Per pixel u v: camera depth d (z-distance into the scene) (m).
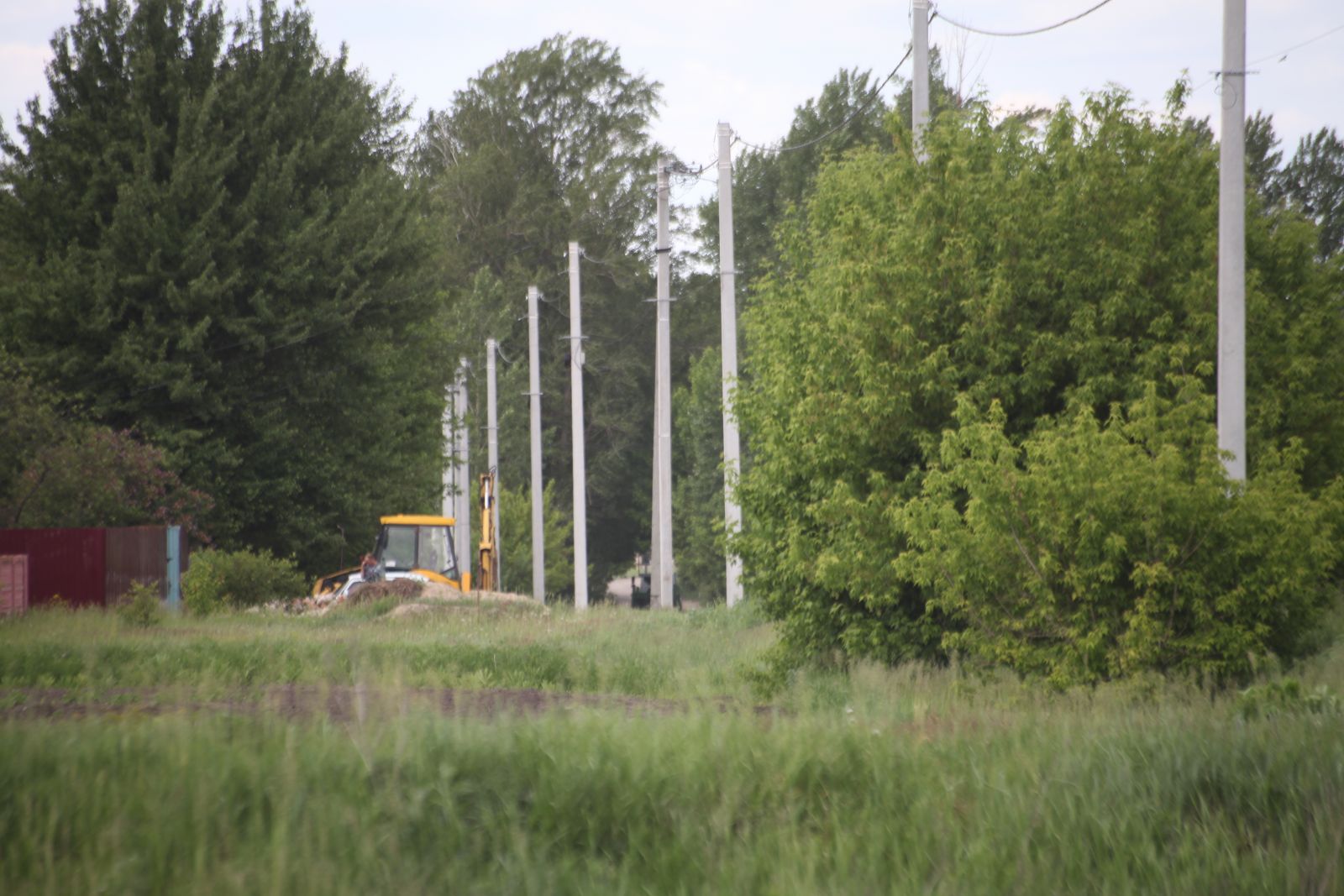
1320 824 27.16
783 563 66.88
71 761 29.17
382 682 51.31
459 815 26.98
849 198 72.75
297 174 147.38
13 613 94.88
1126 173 62.06
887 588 60.97
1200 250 61.22
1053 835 27.06
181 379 131.88
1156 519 46.44
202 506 133.38
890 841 26.39
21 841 24.09
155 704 47.12
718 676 68.12
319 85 152.50
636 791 28.27
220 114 141.12
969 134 66.75
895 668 63.25
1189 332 60.56
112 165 134.12
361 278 149.75
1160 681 45.34
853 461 62.97
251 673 63.56
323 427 152.25
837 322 62.62
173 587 122.75
